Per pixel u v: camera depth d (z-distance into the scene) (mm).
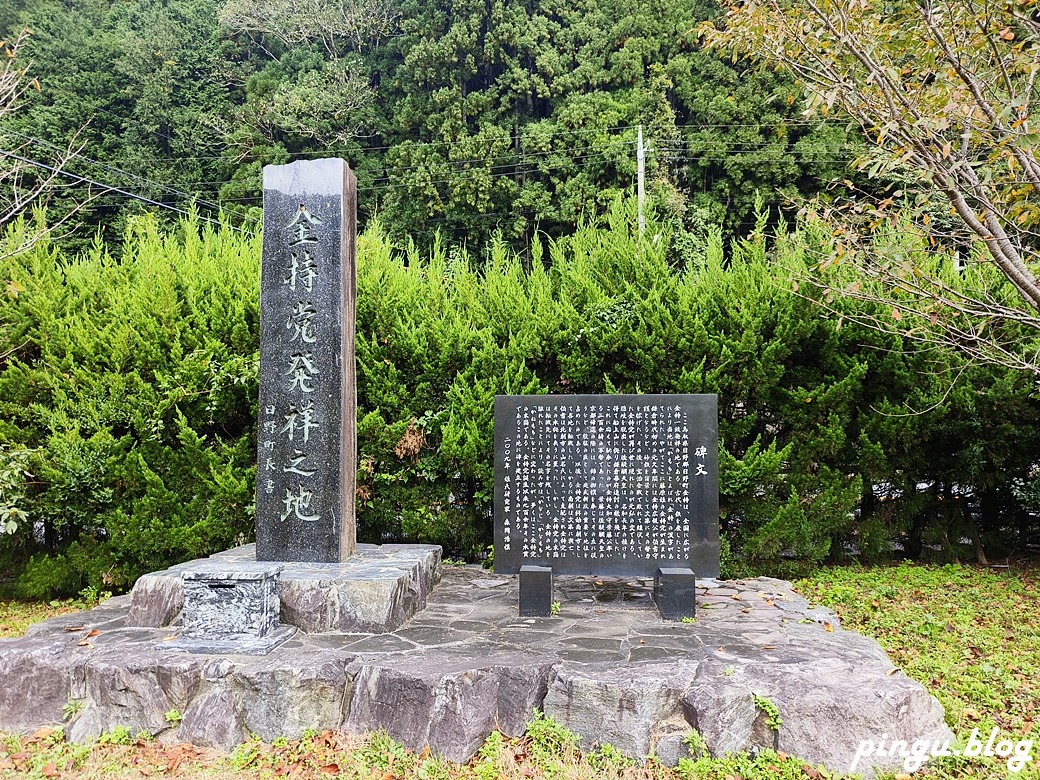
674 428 4605
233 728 3367
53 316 5816
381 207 20188
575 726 3268
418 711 3270
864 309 5734
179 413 5637
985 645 4254
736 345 5719
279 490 4777
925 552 6398
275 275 4887
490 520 6109
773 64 4855
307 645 3836
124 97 21547
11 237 5730
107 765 3203
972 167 4441
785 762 3086
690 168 18422
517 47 20422
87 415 5582
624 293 6000
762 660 3547
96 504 5617
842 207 4898
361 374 6020
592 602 4812
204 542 5676
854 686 3211
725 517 5977
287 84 21969
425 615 4484
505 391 5844
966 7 4027
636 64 19484
